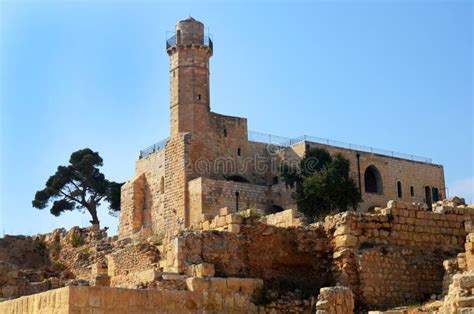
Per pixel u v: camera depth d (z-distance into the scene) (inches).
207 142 3440.0
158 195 3472.0
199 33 3563.0
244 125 3599.9
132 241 2354.8
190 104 3459.6
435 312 823.7
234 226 1222.3
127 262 1461.6
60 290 907.4
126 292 933.8
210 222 1314.0
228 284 1052.5
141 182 3597.4
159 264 1307.8
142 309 944.9
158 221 3430.1
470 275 768.9
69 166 4456.2
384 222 1211.2
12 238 2805.1
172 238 1209.4
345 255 1162.6
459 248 1252.5
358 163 3577.8
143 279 1165.7
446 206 1298.0
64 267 2511.1
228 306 1040.2
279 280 1185.4
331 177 3097.9
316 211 3080.7
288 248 1237.7
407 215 1234.0
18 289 1621.6
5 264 1659.7
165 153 3464.6
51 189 4392.2
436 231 1248.2
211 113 3503.9
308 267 1227.2
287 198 3289.9
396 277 1164.5
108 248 2409.0
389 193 3681.1
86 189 4483.3
